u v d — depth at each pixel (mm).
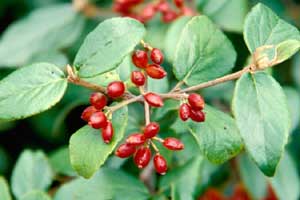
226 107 473
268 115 328
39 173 437
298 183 452
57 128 510
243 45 461
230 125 352
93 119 328
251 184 457
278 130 327
